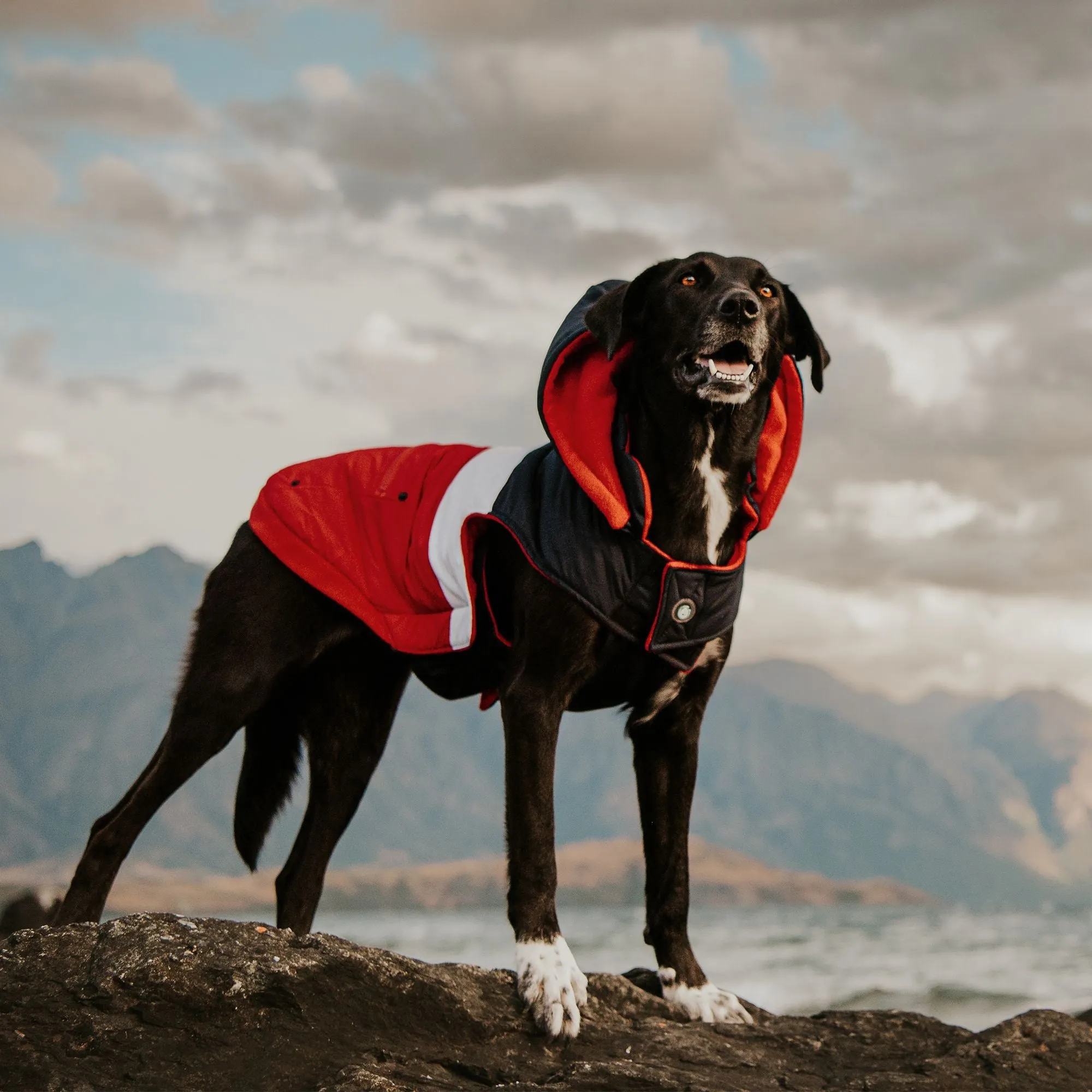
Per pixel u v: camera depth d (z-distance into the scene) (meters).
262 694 2.30
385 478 2.35
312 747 2.44
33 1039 1.88
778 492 2.23
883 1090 2.03
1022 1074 2.08
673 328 2.16
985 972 11.42
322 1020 1.95
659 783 2.25
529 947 2.08
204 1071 1.88
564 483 2.18
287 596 2.32
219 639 2.31
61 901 2.23
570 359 2.22
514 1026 2.04
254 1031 1.92
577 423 2.17
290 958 1.97
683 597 2.14
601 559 2.13
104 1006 1.91
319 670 2.42
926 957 14.51
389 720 2.44
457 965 2.11
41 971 1.94
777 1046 2.14
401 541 2.29
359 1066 1.88
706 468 2.16
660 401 2.17
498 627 2.24
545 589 2.14
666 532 2.16
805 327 2.27
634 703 2.21
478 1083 1.94
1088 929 24.47
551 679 2.14
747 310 2.11
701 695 2.23
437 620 2.25
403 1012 1.99
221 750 2.30
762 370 2.19
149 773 2.29
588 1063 1.96
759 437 2.22
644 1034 2.10
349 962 1.98
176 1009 1.92
